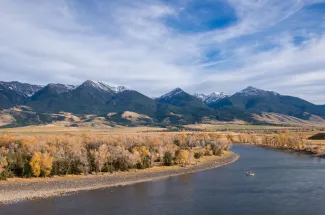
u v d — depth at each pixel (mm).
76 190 95625
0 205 79625
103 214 72250
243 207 77000
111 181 108250
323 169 130500
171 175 120750
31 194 90312
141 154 135750
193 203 80875
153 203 81062
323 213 71938
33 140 160375
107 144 158250
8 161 113812
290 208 75750
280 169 132250
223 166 143750
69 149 130625
